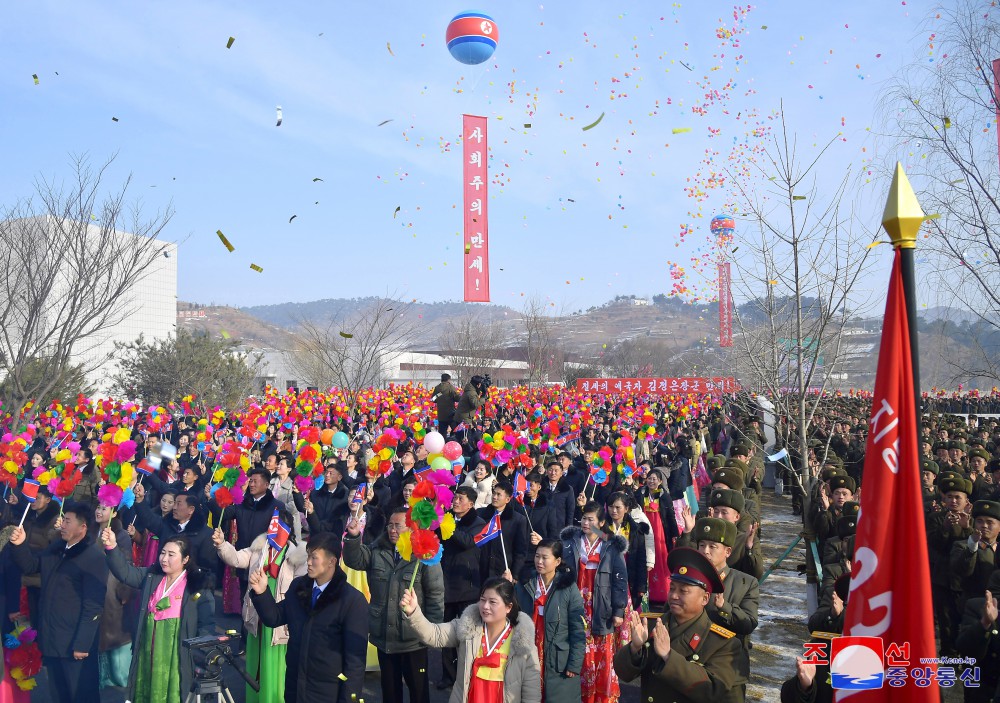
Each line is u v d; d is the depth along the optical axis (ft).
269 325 441.68
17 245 51.21
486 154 72.69
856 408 77.61
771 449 59.88
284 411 64.28
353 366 107.45
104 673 25.31
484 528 24.47
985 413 113.60
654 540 31.19
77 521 21.31
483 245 72.28
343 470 34.83
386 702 21.39
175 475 38.93
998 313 26.84
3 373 61.41
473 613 17.02
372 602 21.83
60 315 49.96
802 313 34.99
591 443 55.01
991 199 26.71
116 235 54.08
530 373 140.67
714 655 14.48
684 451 53.16
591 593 22.09
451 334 165.78
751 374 49.55
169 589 20.44
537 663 16.78
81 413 59.82
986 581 21.76
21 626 24.40
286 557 21.94
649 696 14.70
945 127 28.19
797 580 38.14
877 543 9.48
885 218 9.65
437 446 23.81
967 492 24.41
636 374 211.00
